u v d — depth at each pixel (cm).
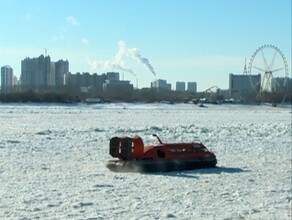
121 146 1603
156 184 1377
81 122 4134
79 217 980
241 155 2105
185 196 1222
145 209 1069
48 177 1438
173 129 3300
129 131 3088
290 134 3191
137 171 1574
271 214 1047
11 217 967
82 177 1456
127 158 1596
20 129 3141
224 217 1009
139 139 1636
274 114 7438
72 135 2717
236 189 1332
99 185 1334
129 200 1156
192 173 1586
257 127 3712
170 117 5519
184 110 8406
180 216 1012
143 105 10756
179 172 1602
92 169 1609
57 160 1795
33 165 1656
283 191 1316
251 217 1016
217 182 1433
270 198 1222
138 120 4694
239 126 3775
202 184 1395
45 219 957
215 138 2828
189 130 3259
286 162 1897
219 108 10388
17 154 1919
